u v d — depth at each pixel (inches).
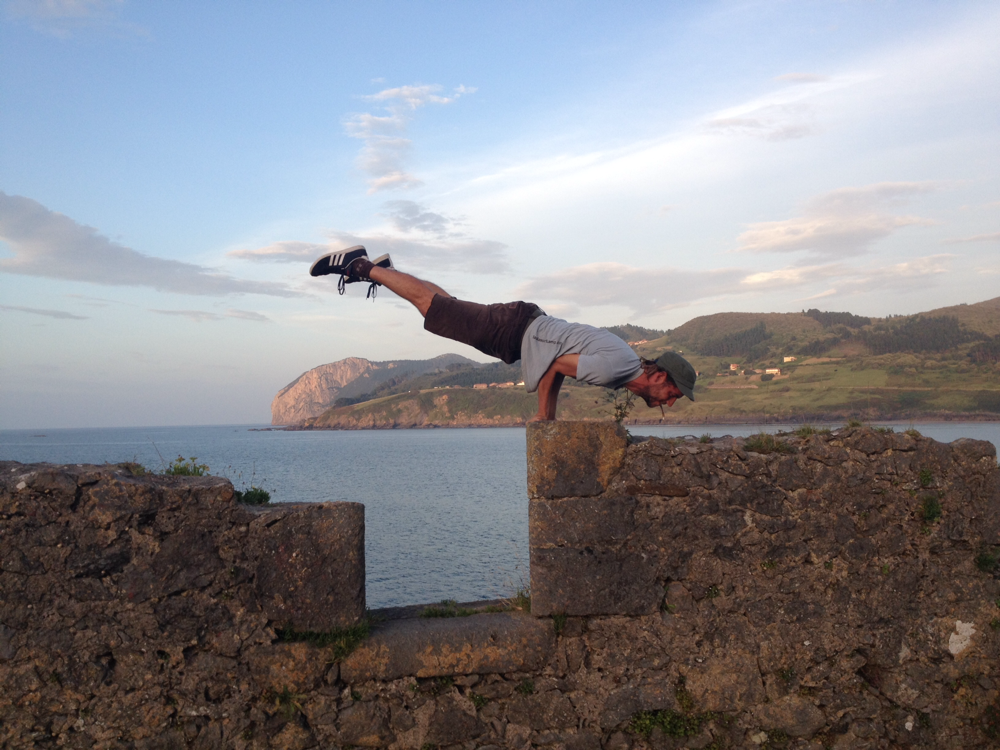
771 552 150.6
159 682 126.0
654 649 145.4
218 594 129.3
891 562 154.6
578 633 143.8
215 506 130.2
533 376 151.8
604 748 141.9
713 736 145.4
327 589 133.3
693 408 6609.3
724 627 147.8
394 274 159.6
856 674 151.6
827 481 153.8
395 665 134.5
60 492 123.9
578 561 143.7
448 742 136.3
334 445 5708.7
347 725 132.2
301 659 131.0
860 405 6422.2
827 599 151.7
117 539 125.6
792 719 147.6
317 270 162.2
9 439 7642.7
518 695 140.3
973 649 155.3
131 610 125.6
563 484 144.6
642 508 147.0
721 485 150.1
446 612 152.6
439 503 1656.0
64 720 122.7
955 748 151.8
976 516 158.2
